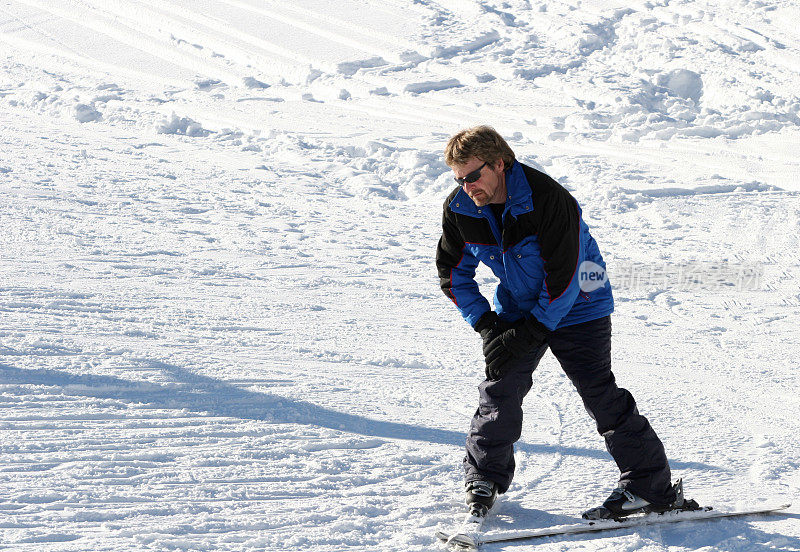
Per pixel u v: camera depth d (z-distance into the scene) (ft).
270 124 189.57
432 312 75.92
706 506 34.04
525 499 35.55
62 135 174.81
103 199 116.88
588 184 142.82
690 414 50.60
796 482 38.99
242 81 236.63
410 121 192.95
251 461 37.76
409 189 145.69
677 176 147.95
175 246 93.97
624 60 225.76
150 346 55.93
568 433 45.11
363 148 168.45
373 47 248.11
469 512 32.35
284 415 44.42
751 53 220.43
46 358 50.47
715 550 30.50
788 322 79.92
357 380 52.85
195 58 259.39
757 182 144.36
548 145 172.86
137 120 196.24
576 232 29.96
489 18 263.08
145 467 36.09
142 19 290.97
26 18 301.84
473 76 219.61
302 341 61.77
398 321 71.61
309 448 40.14
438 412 47.55
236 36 268.41
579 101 200.95
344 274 88.53
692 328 77.30
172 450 38.29
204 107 206.69
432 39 250.78
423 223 120.06
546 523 32.96
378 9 280.31
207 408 44.62
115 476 34.83
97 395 45.44
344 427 43.55
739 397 55.36
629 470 32.53
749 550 30.71
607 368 32.07
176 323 63.46
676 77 208.03
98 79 246.06
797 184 141.79
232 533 30.27
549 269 29.96
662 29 239.30
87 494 32.76
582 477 38.45
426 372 56.65
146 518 31.09
